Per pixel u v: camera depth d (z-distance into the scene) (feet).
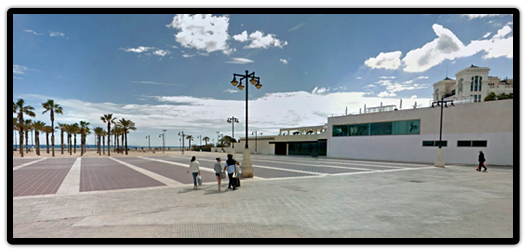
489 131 77.51
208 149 281.13
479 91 156.97
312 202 24.54
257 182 37.73
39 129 169.58
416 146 95.55
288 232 15.99
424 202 24.68
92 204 23.41
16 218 18.84
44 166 65.77
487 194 29.22
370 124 114.01
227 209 21.72
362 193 29.43
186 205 23.15
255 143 203.51
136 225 17.37
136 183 36.17
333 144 130.00
